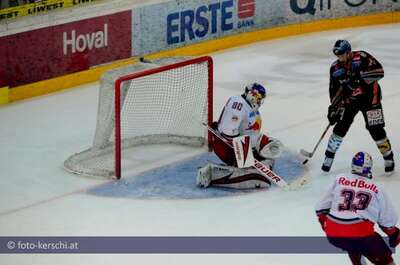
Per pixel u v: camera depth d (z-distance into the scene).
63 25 33.47
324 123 29.39
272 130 28.77
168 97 27.73
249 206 22.81
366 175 18.02
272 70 35.59
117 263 19.92
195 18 37.47
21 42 32.47
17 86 32.84
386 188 23.78
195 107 27.50
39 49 33.06
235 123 23.61
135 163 26.20
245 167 23.67
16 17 32.12
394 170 24.94
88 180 25.00
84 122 30.47
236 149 23.39
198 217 22.23
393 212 17.83
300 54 37.78
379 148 24.45
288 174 24.95
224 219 22.06
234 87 33.44
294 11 40.56
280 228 21.50
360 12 41.91
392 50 38.00
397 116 29.72
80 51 34.25
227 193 23.72
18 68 32.69
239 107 23.61
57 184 24.78
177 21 36.88
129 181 24.81
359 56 23.72
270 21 40.06
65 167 25.88
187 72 27.38
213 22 38.16
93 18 34.28
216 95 32.50
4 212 22.91
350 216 17.80
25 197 23.91
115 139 24.73
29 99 33.16
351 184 17.98
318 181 24.41
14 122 30.62
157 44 36.53
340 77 23.92
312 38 40.22
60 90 34.06
